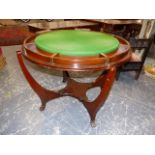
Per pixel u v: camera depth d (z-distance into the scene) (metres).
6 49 3.51
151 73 2.75
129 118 1.88
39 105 2.00
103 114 1.91
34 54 1.39
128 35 3.19
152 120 1.86
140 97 2.23
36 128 1.70
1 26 4.14
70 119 1.83
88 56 1.33
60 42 1.54
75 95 1.97
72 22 3.86
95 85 2.09
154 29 2.79
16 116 1.82
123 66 2.47
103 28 3.50
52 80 2.53
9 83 2.37
